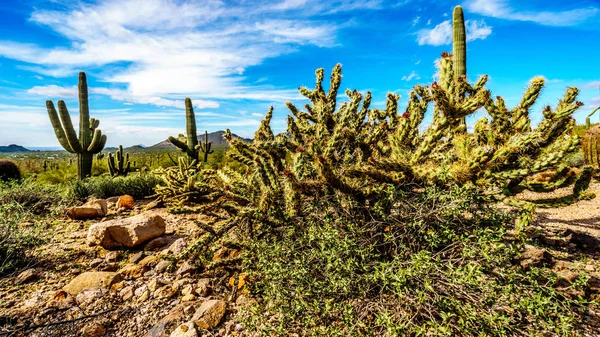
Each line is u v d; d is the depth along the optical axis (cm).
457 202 240
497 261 212
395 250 245
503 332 181
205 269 319
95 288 282
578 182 370
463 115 279
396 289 203
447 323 191
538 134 249
